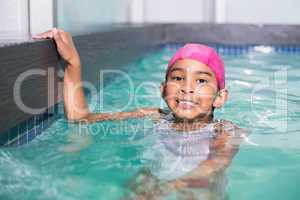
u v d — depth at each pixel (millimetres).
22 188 1938
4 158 2277
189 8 9281
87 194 1889
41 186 1957
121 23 7598
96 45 4074
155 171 2111
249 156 2387
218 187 1969
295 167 2244
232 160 2318
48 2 3502
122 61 5359
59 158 2291
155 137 2617
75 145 2506
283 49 7434
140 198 1830
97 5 5527
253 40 7703
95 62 4039
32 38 2861
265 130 2869
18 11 3488
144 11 9266
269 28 7637
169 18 9336
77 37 3414
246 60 6180
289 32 7562
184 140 2561
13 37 2883
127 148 2447
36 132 2768
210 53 2654
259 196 1914
